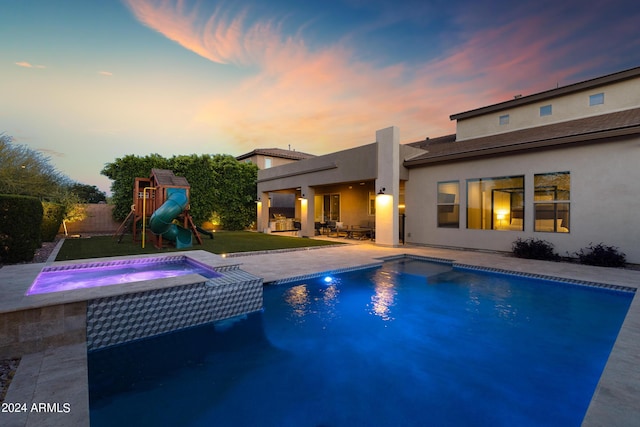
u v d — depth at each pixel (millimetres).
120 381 3482
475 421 2816
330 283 7246
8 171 11602
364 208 17359
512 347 4277
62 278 6199
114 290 4152
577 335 4570
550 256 9078
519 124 14383
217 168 20734
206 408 3029
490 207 10797
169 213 10711
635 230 7871
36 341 3469
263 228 20281
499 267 8000
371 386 3424
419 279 7629
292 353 4180
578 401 3088
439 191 12250
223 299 5109
